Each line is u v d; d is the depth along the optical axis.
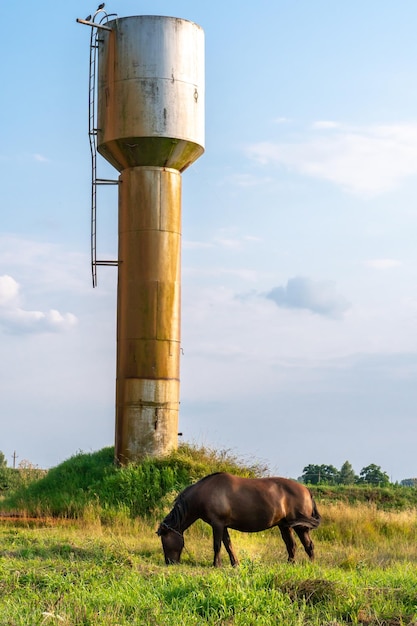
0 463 53.34
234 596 13.25
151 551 19.94
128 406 30.20
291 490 19.09
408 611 13.06
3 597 13.84
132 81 30.59
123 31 30.84
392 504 34.19
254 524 18.67
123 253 31.03
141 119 30.44
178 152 30.84
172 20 31.00
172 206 31.08
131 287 30.67
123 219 31.17
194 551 20.31
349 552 20.52
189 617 12.48
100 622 12.32
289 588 14.02
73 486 28.89
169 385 30.39
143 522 25.45
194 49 31.42
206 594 13.67
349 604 13.22
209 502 18.58
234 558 18.66
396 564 17.98
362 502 34.06
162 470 28.34
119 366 30.80
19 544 19.84
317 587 13.84
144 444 29.89
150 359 30.27
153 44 30.69
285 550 21.19
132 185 31.03
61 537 20.84
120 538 21.45
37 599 13.62
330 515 26.23
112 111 30.86
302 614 12.55
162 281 30.64
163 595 13.84
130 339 30.47
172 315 30.72
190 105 31.03
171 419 30.31
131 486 27.67
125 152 30.83
